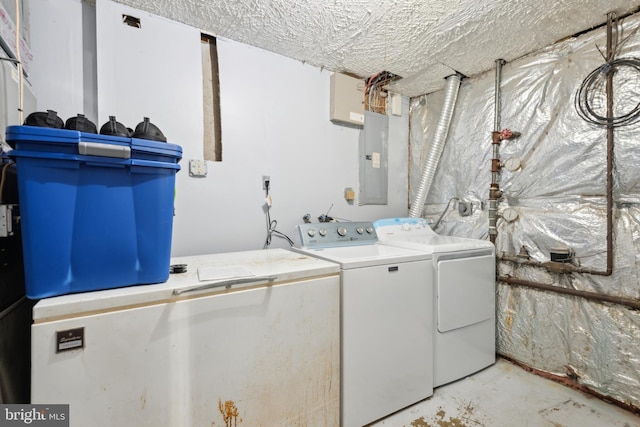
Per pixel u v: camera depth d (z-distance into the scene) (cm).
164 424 95
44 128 80
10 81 97
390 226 213
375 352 144
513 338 200
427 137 265
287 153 211
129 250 96
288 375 119
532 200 191
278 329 117
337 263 138
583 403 158
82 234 89
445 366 173
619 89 155
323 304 129
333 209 234
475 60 207
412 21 164
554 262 176
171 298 96
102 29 150
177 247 173
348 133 241
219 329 104
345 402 135
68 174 86
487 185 219
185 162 173
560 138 179
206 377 102
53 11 143
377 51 198
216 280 106
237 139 191
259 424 113
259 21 167
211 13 161
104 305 87
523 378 183
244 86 192
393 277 151
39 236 83
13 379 97
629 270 152
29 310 113
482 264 189
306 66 218
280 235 208
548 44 185
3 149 91
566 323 175
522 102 198
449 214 245
